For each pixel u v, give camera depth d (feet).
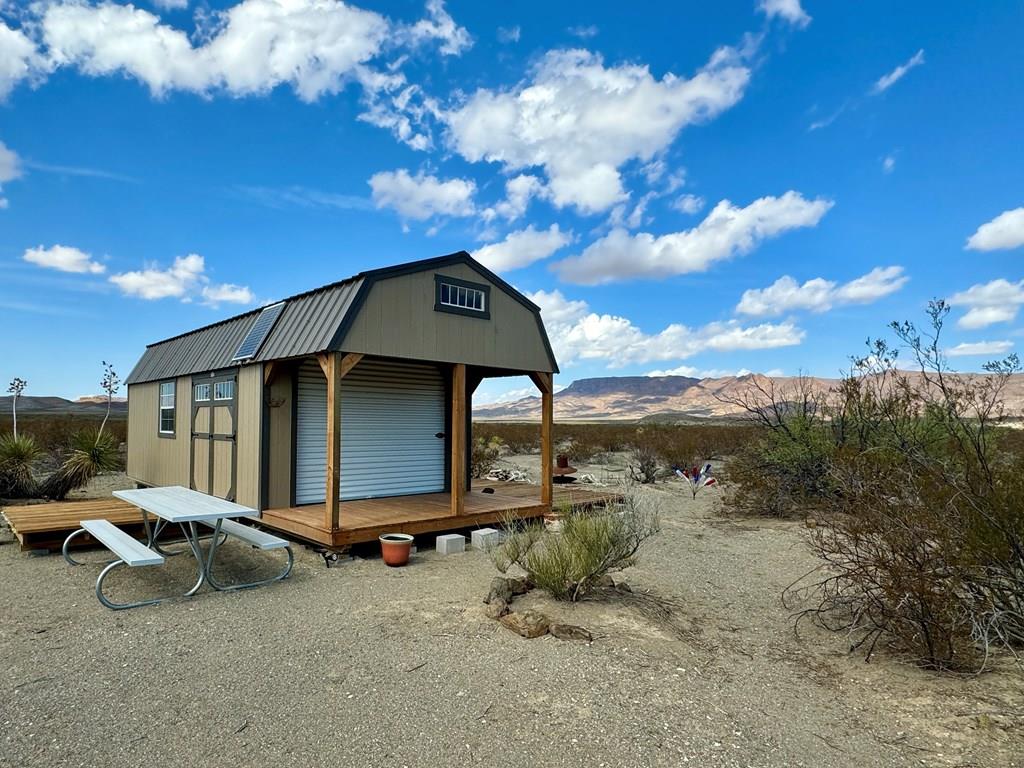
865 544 13.75
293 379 26.63
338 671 11.62
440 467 33.06
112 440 38.29
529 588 17.01
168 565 20.54
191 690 10.75
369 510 26.03
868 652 12.78
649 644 13.10
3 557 21.86
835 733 9.46
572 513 19.60
